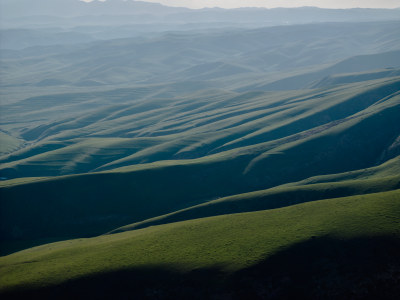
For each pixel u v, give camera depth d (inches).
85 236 6294.3
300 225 4015.8
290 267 3319.4
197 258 3663.9
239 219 4690.0
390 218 3683.6
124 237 5034.5
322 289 3107.8
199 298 3225.9
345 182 6146.7
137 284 3472.0
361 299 2984.7
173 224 5241.1
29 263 4318.4
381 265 3157.0
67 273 3745.1
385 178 5905.5
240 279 3267.7
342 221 3850.9
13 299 3479.3
